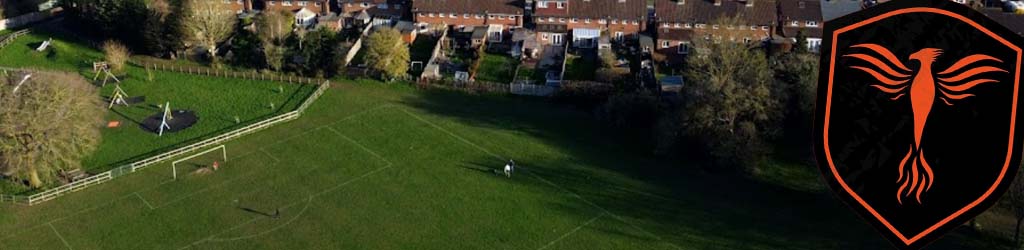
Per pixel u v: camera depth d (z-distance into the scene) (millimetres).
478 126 92375
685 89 85625
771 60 103562
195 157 82750
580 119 95250
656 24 118125
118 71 107250
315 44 109312
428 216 71938
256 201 74375
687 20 117250
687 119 80312
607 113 92250
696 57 95188
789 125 85625
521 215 72125
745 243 67375
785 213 72250
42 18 131625
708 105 78688
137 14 115125
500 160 83250
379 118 94062
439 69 109438
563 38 121000
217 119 92688
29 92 74000
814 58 89000
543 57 115250
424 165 82000
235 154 83875
